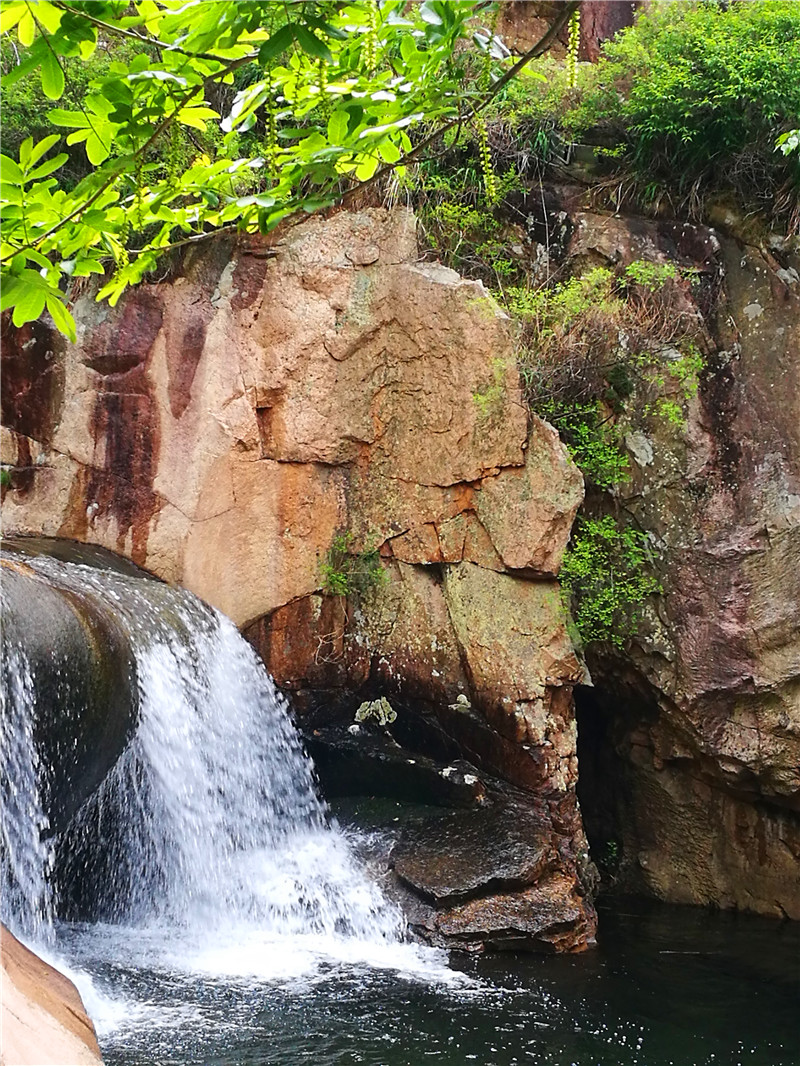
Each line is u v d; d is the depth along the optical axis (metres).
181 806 6.41
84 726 5.39
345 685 8.27
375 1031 4.93
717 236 8.98
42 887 5.63
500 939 6.39
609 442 8.71
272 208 3.20
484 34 3.21
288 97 3.10
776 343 8.65
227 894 6.55
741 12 9.03
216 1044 4.65
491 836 7.03
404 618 8.16
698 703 8.45
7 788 4.91
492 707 7.68
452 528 8.02
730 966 6.67
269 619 8.08
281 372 8.08
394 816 7.51
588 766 9.66
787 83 8.58
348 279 8.21
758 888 8.67
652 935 7.51
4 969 2.55
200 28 2.60
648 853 9.16
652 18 9.39
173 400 7.90
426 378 8.09
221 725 6.97
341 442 8.22
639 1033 5.21
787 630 8.27
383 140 3.14
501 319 7.88
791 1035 5.32
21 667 4.98
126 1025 4.79
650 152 9.17
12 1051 2.14
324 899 6.49
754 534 8.39
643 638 8.59
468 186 8.97
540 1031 5.11
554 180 9.30
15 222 2.76
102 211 2.81
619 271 8.94
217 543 7.90
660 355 8.68
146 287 7.94
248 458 8.02
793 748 8.30
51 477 7.64
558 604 7.88
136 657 6.01
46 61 2.57
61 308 2.80
